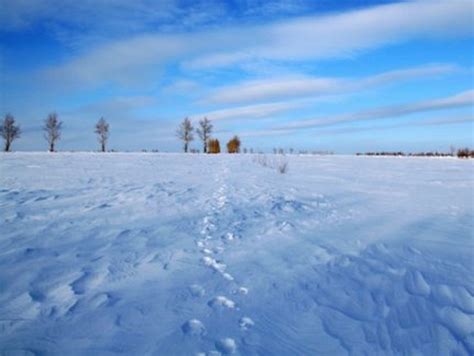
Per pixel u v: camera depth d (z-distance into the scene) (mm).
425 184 12664
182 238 5398
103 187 10492
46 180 12016
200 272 4105
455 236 5695
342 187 11609
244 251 4855
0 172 14531
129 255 4621
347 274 4109
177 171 16734
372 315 3277
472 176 15844
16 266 4152
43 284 3705
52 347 2662
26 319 3041
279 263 4418
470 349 2861
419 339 2965
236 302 3410
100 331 2879
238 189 10633
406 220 6820
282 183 12398
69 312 3164
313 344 2822
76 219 6410
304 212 7438
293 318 3178
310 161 26438
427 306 3449
